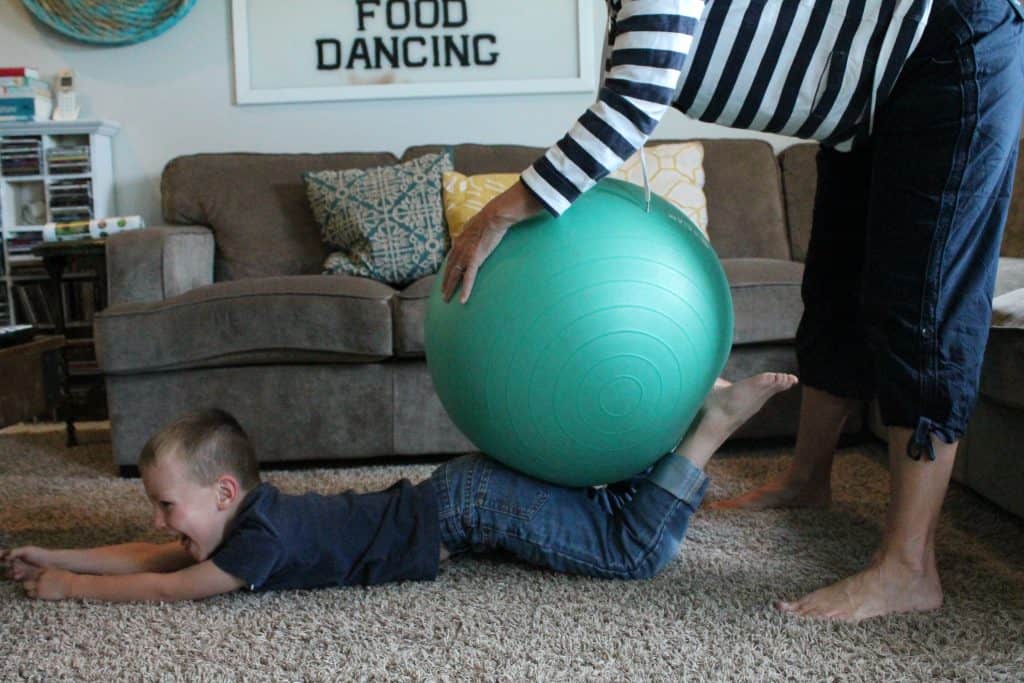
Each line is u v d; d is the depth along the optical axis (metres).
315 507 1.40
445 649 1.18
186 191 2.84
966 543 1.58
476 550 1.47
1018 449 1.62
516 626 1.25
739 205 2.88
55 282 2.80
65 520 1.82
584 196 1.25
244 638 1.23
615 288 1.17
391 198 2.68
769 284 2.21
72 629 1.25
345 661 1.15
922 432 1.21
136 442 2.23
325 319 2.16
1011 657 1.13
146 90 3.21
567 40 3.20
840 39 1.17
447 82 3.19
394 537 1.40
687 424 1.29
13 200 3.23
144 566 1.43
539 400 1.20
